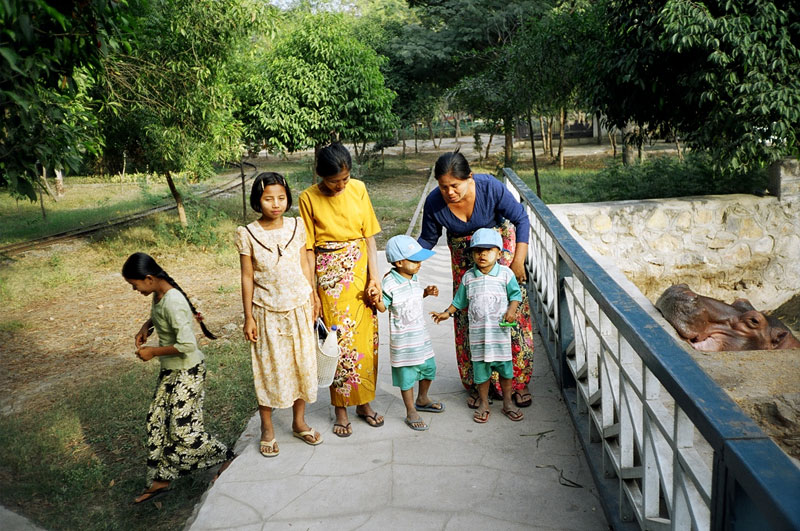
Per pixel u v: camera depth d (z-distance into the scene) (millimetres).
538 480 3350
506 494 3244
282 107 14578
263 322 3674
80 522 3930
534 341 5340
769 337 5914
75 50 4066
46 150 4281
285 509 3250
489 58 24141
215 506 3309
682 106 9625
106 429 5348
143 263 3738
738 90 8047
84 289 10672
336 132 15680
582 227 9406
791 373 4105
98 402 5902
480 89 17750
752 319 5973
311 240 3791
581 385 3703
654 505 2479
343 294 3783
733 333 5930
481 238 3764
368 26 28578
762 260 9883
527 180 20438
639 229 9500
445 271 7746
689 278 9820
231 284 10500
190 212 13883
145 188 16203
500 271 3881
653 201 9727
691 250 9703
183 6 10750
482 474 3434
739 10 8188
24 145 4215
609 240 9508
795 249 9961
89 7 3932
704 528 1972
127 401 5887
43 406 6043
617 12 9391
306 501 3305
